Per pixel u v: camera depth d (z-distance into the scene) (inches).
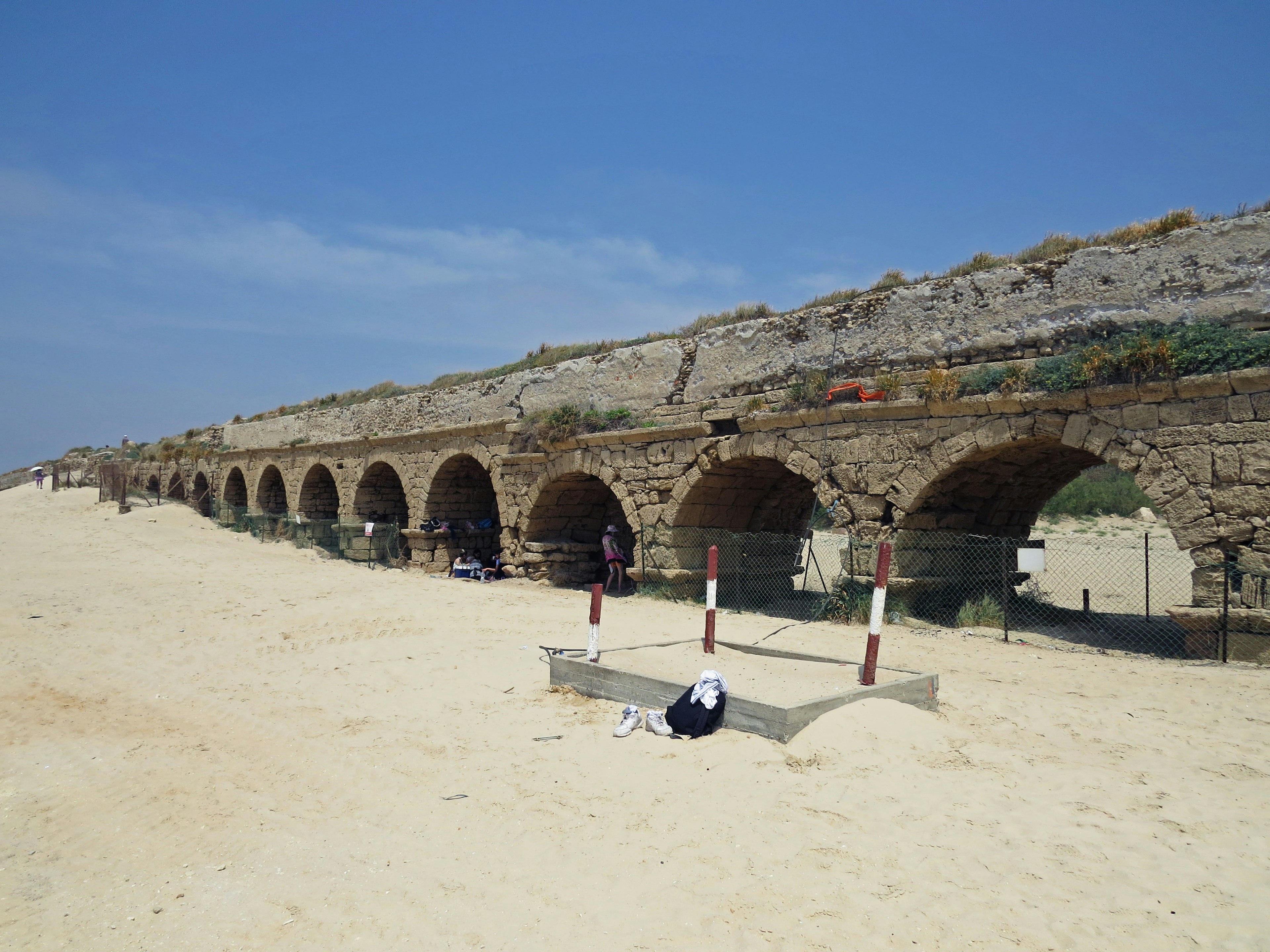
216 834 251.4
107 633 580.4
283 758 318.0
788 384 629.9
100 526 1288.1
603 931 184.7
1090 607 804.6
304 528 1229.1
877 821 227.3
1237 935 169.8
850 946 173.2
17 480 2534.5
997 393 501.0
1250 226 442.3
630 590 804.0
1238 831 216.1
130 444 2146.9
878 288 634.2
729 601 705.0
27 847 249.8
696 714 302.2
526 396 869.8
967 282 543.2
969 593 608.1
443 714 359.9
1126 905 183.0
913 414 540.4
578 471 781.9
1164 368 440.8
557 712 348.2
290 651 509.0
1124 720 313.3
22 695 429.1
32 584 795.4
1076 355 478.3
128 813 271.3
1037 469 603.8
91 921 203.6
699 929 182.9
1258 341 417.7
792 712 284.0
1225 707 330.3
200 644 539.2
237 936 193.3
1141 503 1462.8
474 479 1035.9
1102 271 489.1
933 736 288.2
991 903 186.1
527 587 814.5
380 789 279.6
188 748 336.8
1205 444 430.6
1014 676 394.6
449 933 188.4
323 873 221.8
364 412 1155.9
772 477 724.0
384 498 1171.9
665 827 232.1
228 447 1569.9
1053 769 262.8
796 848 214.2
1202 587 431.2
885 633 517.3
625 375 767.1
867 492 563.5
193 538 1229.7
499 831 239.8
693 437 674.2
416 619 591.2
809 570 1018.7
